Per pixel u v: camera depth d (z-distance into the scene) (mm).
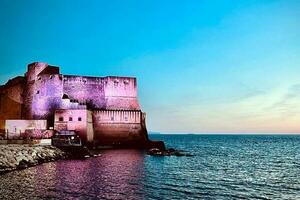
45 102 79250
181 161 63531
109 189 34094
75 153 59375
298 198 33250
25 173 40938
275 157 85438
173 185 37750
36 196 30250
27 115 80625
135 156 66188
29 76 82438
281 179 45219
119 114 82875
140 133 83812
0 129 78438
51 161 52719
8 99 82500
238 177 46062
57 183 35906
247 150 114062
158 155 71500
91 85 86125
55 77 79875
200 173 48625
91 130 76938
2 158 43969
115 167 49312
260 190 36844
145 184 37531
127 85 89500
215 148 124000
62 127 71125
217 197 32562
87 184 36062
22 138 62719
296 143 182000
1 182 35375
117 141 81625
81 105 78375
